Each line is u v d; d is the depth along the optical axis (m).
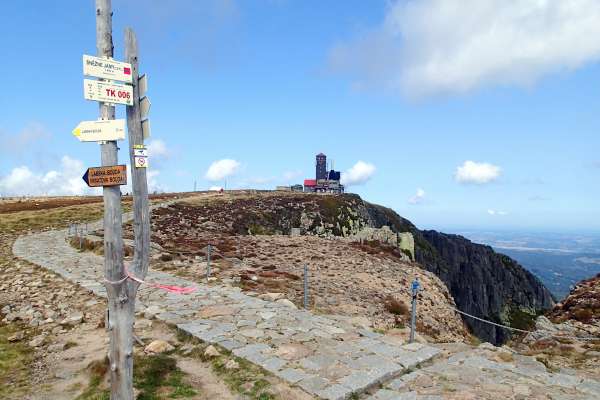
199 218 53.91
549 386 7.80
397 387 7.86
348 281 23.39
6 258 24.45
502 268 117.12
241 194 89.56
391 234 50.16
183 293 14.98
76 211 56.66
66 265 20.83
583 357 12.03
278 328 10.99
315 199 87.69
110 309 6.40
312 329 11.03
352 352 9.41
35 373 8.98
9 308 14.11
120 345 6.40
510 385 7.83
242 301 13.96
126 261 20.11
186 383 7.86
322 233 71.00
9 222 45.88
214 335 10.23
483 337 67.62
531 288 121.75
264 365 8.50
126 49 6.38
